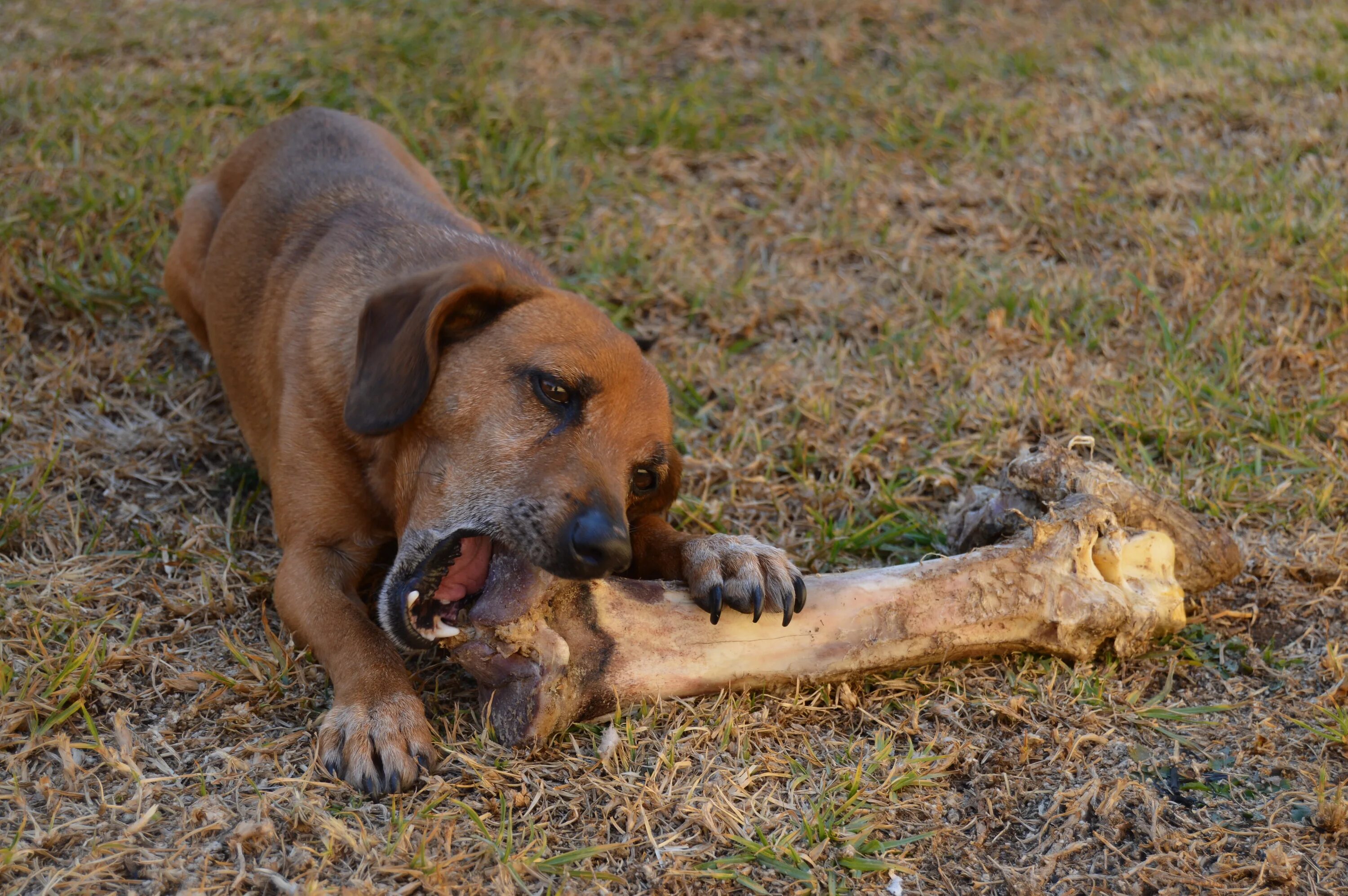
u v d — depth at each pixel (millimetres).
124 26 6664
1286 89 6406
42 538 3439
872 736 2914
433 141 5742
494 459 2799
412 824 2480
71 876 2309
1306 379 4383
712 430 4242
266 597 3340
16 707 2730
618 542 2646
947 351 4582
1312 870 2529
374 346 2891
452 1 7336
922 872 2527
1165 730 2932
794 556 3609
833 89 6590
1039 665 3131
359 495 3160
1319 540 3605
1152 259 4973
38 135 5320
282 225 3768
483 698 2824
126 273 4652
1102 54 7051
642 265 4992
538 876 2412
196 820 2463
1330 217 5137
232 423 4148
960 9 7613
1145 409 4172
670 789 2660
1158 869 2525
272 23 6801
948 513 3701
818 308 4844
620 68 6746
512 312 2934
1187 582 3291
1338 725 2920
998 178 5777
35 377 4184
